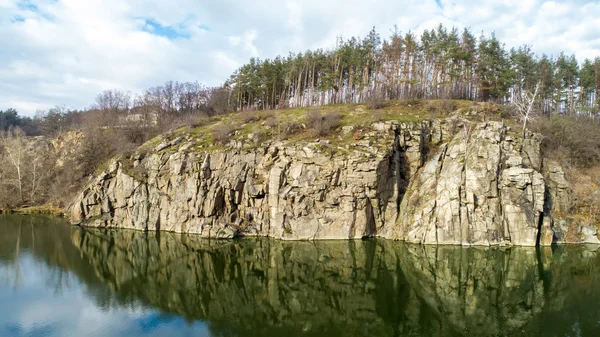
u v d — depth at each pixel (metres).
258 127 66.62
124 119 97.06
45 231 60.97
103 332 25.92
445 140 59.91
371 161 52.94
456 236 49.00
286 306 30.45
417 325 26.73
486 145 51.00
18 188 84.31
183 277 38.25
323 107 78.94
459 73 80.75
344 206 53.59
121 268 41.47
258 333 25.67
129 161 67.50
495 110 65.62
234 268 41.00
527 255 43.97
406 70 85.94
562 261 41.84
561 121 61.53
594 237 49.28
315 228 53.44
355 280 36.28
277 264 42.09
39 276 38.72
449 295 32.34
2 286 35.62
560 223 50.84
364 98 92.38
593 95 91.38
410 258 43.31
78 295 33.31
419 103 71.75
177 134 71.56
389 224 54.16
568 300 31.03
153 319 28.11
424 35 87.56
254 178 58.50
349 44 94.81
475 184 49.59
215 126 73.44
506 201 49.00
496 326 26.44
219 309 30.05
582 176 56.28
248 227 57.19
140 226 62.12
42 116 152.62
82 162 82.69
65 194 79.62
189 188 59.84
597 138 61.12
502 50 85.50
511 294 32.50
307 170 54.72
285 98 101.81
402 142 57.47
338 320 27.73
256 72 101.00
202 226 57.75
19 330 26.20
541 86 83.44
